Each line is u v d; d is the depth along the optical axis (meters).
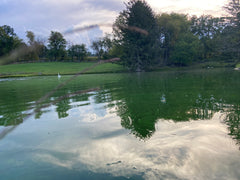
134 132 3.40
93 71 39.78
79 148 2.93
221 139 2.88
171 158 2.46
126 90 9.18
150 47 38.12
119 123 3.98
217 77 14.77
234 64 36.88
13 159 2.71
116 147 2.87
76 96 8.00
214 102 5.37
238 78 13.10
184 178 2.08
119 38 38.25
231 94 6.55
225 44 35.41
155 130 3.42
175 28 47.66
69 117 4.66
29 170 2.42
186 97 6.44
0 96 9.38
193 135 3.08
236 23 32.75
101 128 3.74
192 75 19.22
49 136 3.47
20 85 16.33
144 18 24.86
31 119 4.59
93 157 2.63
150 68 41.47
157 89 9.02
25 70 42.44
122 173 2.25
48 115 4.92
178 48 46.84
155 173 2.20
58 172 2.35
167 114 4.39
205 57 56.50
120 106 5.61
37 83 17.77
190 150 2.60
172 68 43.44
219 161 2.32
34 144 3.15
